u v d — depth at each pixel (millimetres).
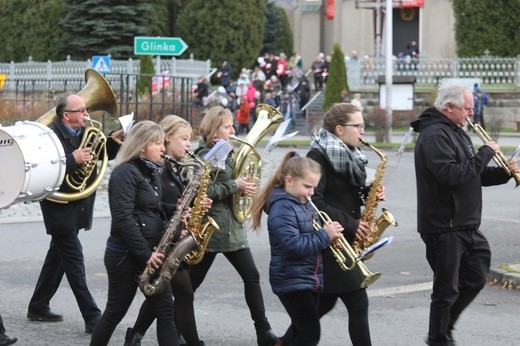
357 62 52062
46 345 10164
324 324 11062
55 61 56688
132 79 38719
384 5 52781
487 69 50969
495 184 9875
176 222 8688
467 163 9133
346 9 60438
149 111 28484
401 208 20859
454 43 56656
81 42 54812
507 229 17859
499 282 13203
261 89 50344
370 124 42875
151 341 10352
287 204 8500
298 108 49844
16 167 9398
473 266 9555
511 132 45906
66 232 10492
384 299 12344
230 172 9938
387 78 40281
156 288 8523
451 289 9375
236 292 12648
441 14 58062
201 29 59875
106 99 11555
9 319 11250
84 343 10258
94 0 54312
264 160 29984
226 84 50781
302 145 37969
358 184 9023
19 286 13000
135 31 54688
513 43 51469
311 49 67438
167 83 33531
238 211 10008
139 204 8570
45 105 30766
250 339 10430
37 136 9625
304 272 8531
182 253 8633
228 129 10102
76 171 10547
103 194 22453
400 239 16922
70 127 10578
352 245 9023
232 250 10000
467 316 11414
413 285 13195
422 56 52656
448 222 9320
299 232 8453
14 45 57875
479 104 44375
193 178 8859
